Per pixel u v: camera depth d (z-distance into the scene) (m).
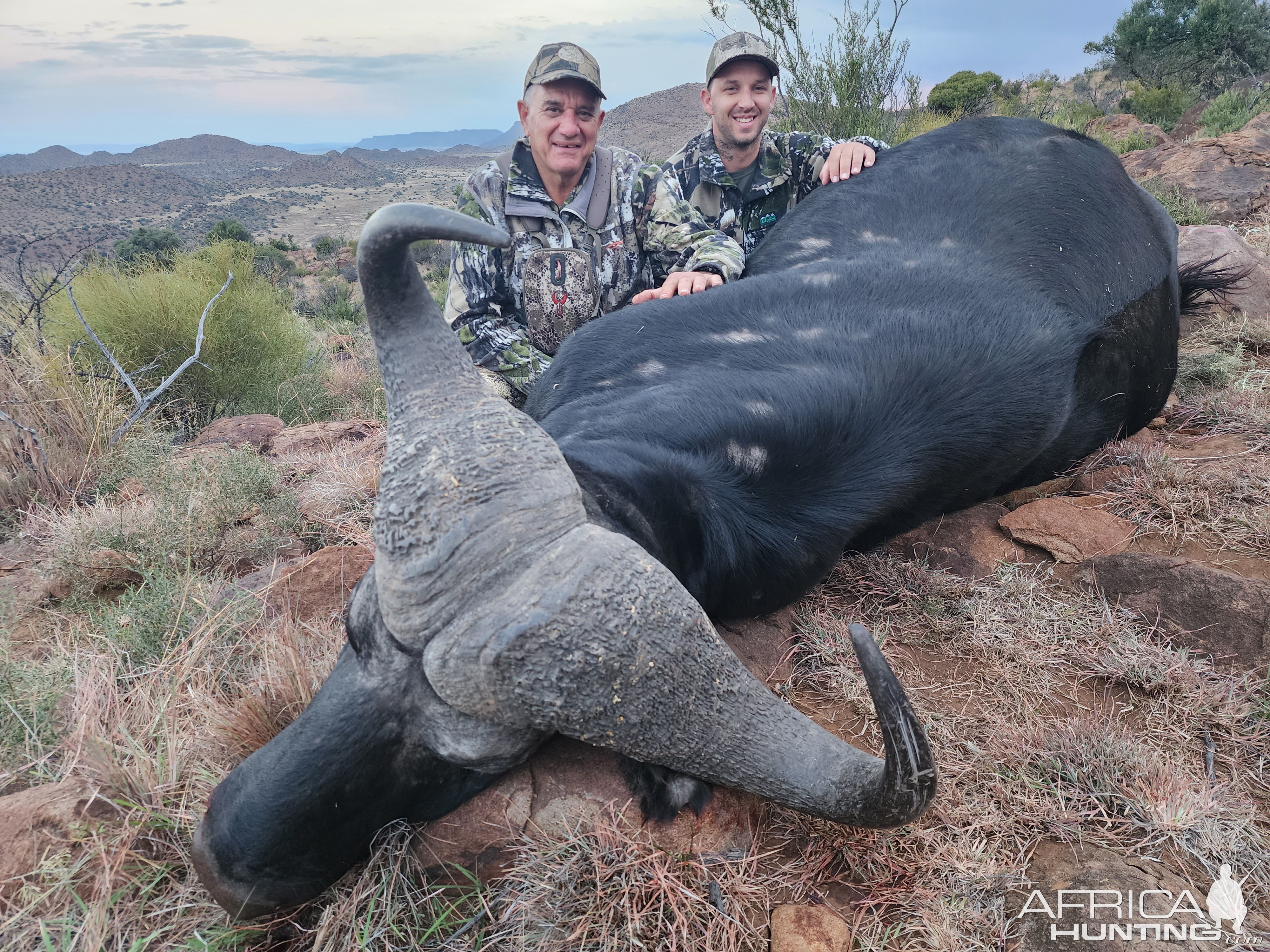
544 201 4.69
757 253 4.78
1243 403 4.81
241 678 3.16
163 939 2.24
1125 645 3.22
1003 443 3.29
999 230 3.97
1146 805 2.54
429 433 1.67
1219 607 3.23
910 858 2.41
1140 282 4.13
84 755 2.56
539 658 1.66
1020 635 3.36
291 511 4.38
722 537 2.57
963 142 4.57
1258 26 36.53
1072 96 38.31
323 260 57.41
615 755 2.26
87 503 5.02
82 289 7.98
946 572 3.76
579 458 2.34
